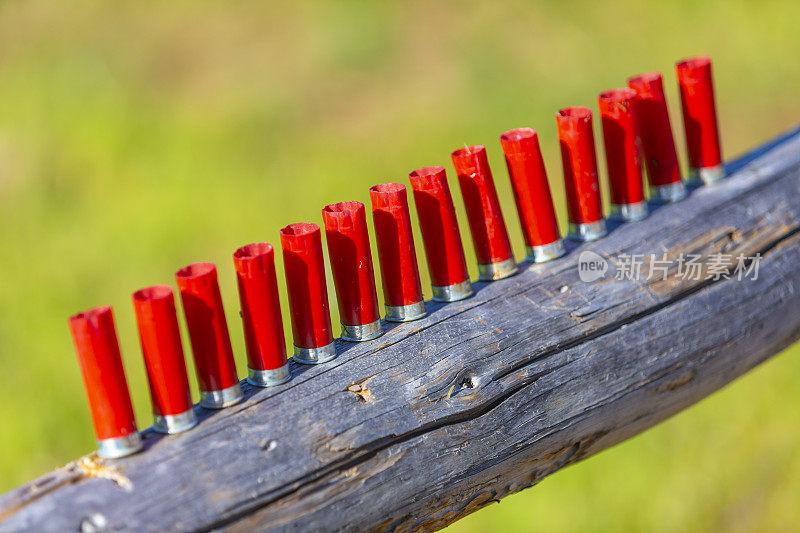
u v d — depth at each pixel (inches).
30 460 279.1
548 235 136.3
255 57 475.5
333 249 118.7
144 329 103.2
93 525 94.5
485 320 124.1
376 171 386.6
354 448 106.9
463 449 114.3
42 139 431.5
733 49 450.0
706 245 142.9
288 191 379.9
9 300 344.8
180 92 454.9
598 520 251.4
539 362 122.6
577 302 129.4
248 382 115.4
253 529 99.9
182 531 96.0
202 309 106.6
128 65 475.8
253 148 410.9
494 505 253.8
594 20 473.1
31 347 319.9
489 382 118.5
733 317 139.6
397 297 123.9
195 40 491.8
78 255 363.9
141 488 98.0
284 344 113.8
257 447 103.7
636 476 260.4
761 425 272.2
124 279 348.5
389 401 112.4
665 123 149.7
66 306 336.8
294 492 102.6
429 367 116.9
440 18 486.9
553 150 393.1
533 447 121.5
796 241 150.5
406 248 122.2
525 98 426.3
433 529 121.1
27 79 472.1
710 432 272.4
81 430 287.0
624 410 131.2
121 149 417.4
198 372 109.5
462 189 131.9
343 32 477.7
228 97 447.5
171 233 364.2
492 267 133.6
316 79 452.8
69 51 488.1
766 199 153.5
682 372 135.2
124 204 390.3
